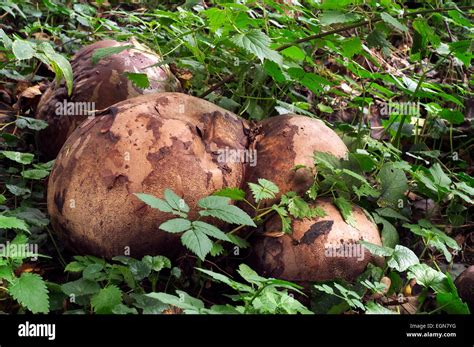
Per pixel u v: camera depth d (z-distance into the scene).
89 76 1.45
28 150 1.55
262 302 1.08
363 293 1.22
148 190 1.18
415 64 2.09
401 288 1.32
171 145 1.20
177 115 1.24
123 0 2.19
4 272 1.09
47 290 1.10
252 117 1.59
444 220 1.58
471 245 1.54
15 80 1.71
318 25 1.60
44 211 1.39
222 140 1.26
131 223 1.19
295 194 1.27
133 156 1.19
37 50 1.29
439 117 1.79
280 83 1.71
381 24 1.44
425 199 1.60
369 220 1.30
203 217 1.22
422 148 1.68
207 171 1.21
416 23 1.46
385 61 2.10
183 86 1.69
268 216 1.28
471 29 1.57
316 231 1.24
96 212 1.19
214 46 1.58
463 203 1.61
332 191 1.29
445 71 2.10
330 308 1.21
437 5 1.82
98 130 1.22
